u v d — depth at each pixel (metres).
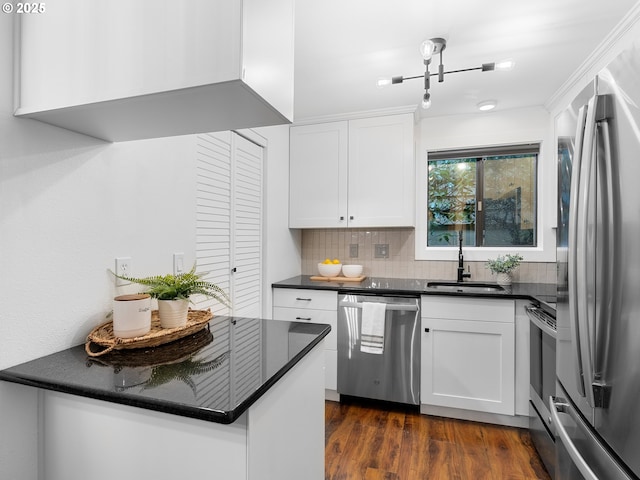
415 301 2.40
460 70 2.06
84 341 1.06
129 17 0.78
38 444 0.89
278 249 2.84
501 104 2.72
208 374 0.84
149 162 1.34
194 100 0.80
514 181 2.93
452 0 1.50
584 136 1.06
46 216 0.95
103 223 1.13
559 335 1.42
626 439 0.90
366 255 3.17
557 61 2.03
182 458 0.74
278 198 2.84
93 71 0.81
